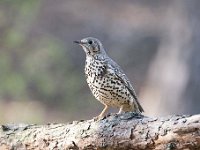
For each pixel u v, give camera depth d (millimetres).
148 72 23562
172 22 20359
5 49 18281
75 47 23625
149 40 24922
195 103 18766
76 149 7582
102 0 27031
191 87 18812
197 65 18797
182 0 19109
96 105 21203
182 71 19047
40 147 7828
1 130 8094
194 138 6797
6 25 18203
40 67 19531
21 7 18000
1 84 18109
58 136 7719
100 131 7406
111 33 25156
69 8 26016
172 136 6914
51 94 20234
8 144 7992
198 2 18828
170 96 19203
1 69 18109
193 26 18859
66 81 20859
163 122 7027
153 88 22109
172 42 19828
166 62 19922
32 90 20531
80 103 21141
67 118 20594
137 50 24547
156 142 7035
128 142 7215
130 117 7301
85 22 25406
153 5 27156
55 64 20297
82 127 7570
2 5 18000
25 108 19984
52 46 19531
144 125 7133
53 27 24688
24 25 19031
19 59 19297
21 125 8109
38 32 23641
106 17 25953
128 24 25688
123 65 24000
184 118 6902
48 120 20172
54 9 25578
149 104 21453
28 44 19953
